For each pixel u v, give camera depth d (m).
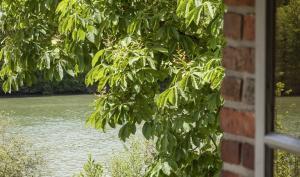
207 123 6.48
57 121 32.34
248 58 2.23
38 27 8.08
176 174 7.12
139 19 6.84
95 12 7.15
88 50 7.46
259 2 2.14
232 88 2.31
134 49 6.69
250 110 2.23
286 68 2.18
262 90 2.15
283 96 2.17
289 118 2.19
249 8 2.22
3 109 37.47
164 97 6.12
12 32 8.21
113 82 6.61
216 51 5.77
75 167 21.31
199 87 6.03
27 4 7.88
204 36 7.00
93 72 6.67
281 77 2.17
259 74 2.16
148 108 6.94
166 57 6.90
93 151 23.86
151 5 7.09
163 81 7.05
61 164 21.72
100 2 7.18
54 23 8.14
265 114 2.16
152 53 6.61
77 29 7.14
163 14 6.81
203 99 6.52
